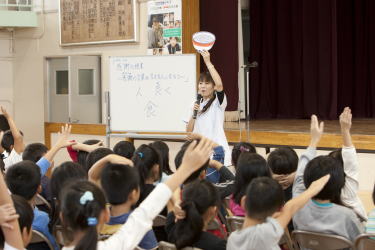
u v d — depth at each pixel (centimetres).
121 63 591
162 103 574
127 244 171
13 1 844
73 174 272
